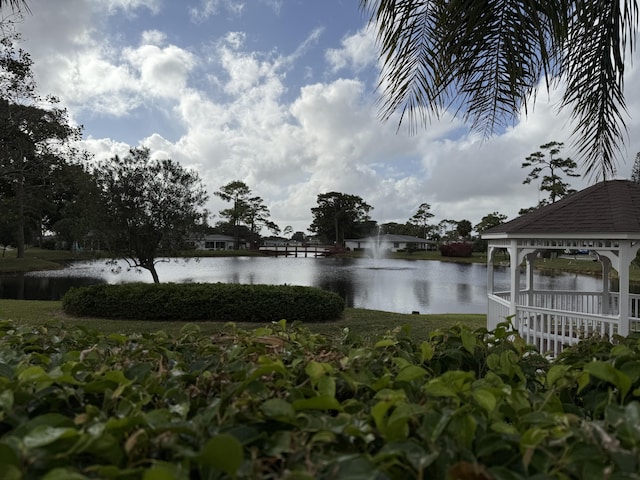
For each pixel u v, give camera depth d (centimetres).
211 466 64
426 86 285
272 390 110
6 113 1340
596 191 562
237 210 6247
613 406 90
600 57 292
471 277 2372
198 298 834
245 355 145
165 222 1066
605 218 495
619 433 79
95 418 83
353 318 883
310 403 91
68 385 109
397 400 91
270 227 6800
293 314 840
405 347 165
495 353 154
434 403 92
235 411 88
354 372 123
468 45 265
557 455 75
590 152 331
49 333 184
